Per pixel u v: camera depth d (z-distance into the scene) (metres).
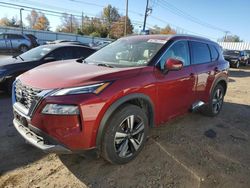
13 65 5.95
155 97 3.42
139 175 3.05
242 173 3.23
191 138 4.17
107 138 2.89
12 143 3.67
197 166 3.32
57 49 6.77
